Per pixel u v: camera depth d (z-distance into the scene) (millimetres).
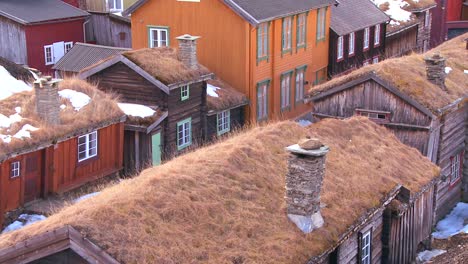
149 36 35031
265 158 15492
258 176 14633
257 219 13156
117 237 10867
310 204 13453
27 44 39500
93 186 24359
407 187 17391
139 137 26281
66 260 11172
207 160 14633
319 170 13516
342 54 41594
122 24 43656
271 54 34562
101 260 10547
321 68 40156
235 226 12625
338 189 15461
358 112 23469
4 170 20781
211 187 13492
